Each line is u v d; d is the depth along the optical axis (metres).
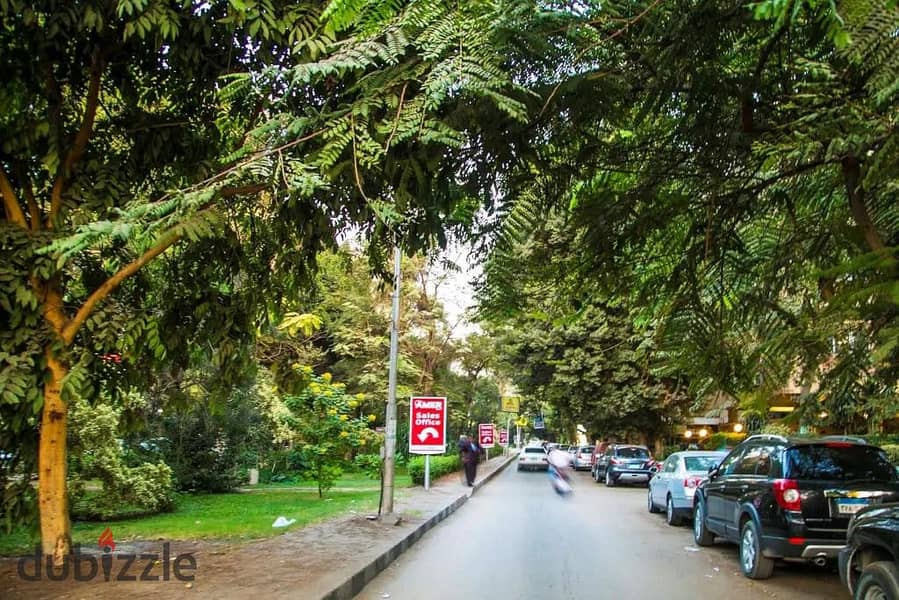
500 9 4.01
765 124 4.91
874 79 2.62
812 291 4.27
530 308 5.86
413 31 4.55
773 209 5.47
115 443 13.59
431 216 5.60
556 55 4.33
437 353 30.05
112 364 8.04
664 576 8.98
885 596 5.54
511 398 45.84
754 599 7.73
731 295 5.04
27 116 6.82
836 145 3.55
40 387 6.76
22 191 7.54
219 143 7.79
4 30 6.28
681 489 13.97
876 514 6.00
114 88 7.71
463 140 4.57
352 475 30.17
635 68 4.56
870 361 3.09
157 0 5.80
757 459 9.61
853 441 8.77
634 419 28.25
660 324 5.05
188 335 8.31
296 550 9.41
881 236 4.10
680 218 5.62
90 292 8.04
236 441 20.36
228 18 5.73
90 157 7.40
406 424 33.38
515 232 5.05
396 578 8.64
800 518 8.24
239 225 7.84
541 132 5.08
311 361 26.98
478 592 7.91
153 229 4.91
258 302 8.19
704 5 3.89
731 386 4.46
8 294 6.49
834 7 2.33
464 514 16.27
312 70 4.46
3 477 7.66
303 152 5.30
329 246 6.87
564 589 8.12
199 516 13.98
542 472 38.00
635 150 5.45
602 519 15.49
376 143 4.64
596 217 5.43
